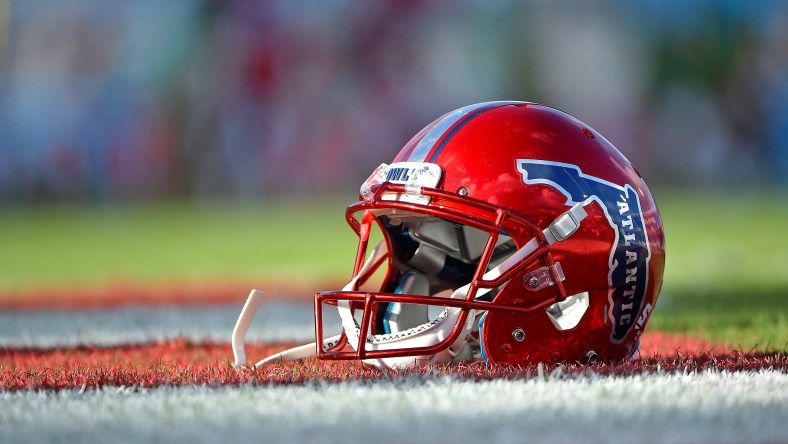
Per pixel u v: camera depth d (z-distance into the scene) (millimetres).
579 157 13586
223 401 10906
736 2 102812
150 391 11828
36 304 30359
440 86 97688
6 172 97688
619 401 10734
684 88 103188
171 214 90562
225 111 96250
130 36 97125
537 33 100688
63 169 97812
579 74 101875
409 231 14547
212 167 97000
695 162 103875
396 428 9492
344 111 95812
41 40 97688
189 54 96438
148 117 97000
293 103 95438
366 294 12781
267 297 31484
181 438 9266
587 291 13383
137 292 33844
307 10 94500
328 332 21766
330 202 95875
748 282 32250
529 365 13164
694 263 42250
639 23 102500
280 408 10469
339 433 9328
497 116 13727
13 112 97625
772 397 11031
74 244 63625
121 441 9219
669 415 10023
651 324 21969
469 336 13914
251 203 96250
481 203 12938
